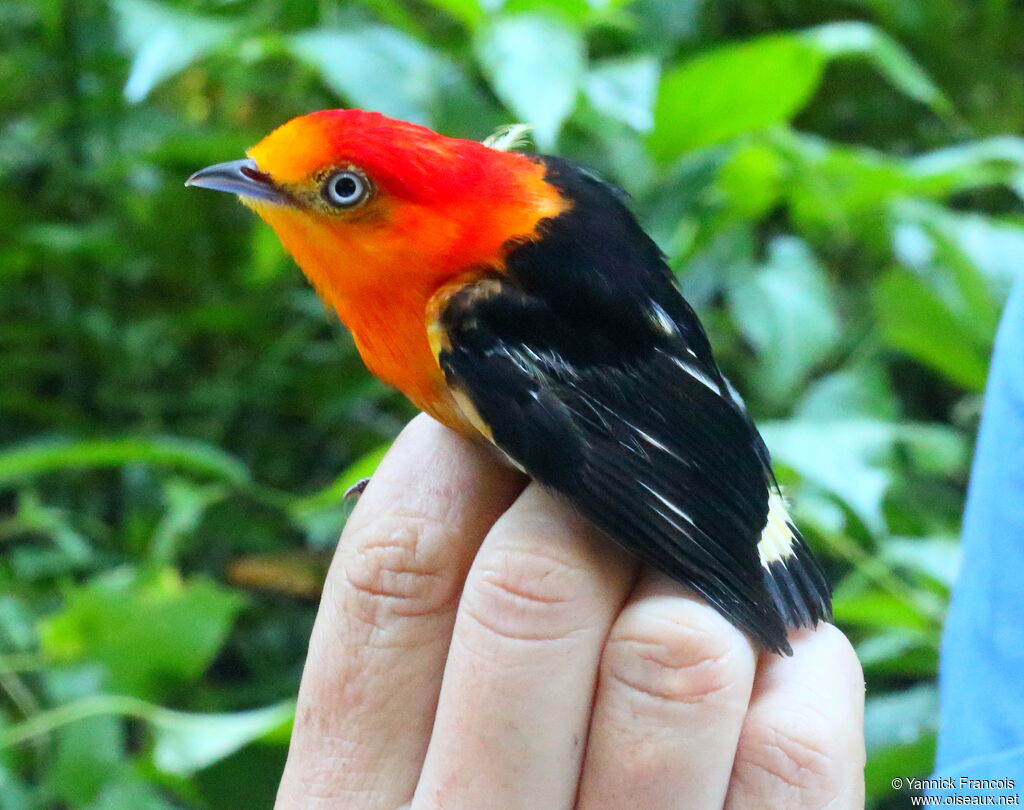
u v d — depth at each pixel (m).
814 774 0.28
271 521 0.52
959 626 0.34
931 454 0.47
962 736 0.33
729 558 0.29
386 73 0.41
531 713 0.28
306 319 0.53
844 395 0.45
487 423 0.29
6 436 0.53
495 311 0.30
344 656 0.29
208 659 0.39
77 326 0.51
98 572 0.46
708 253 0.47
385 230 0.30
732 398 0.31
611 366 0.30
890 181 0.46
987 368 0.45
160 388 0.54
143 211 0.52
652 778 0.28
